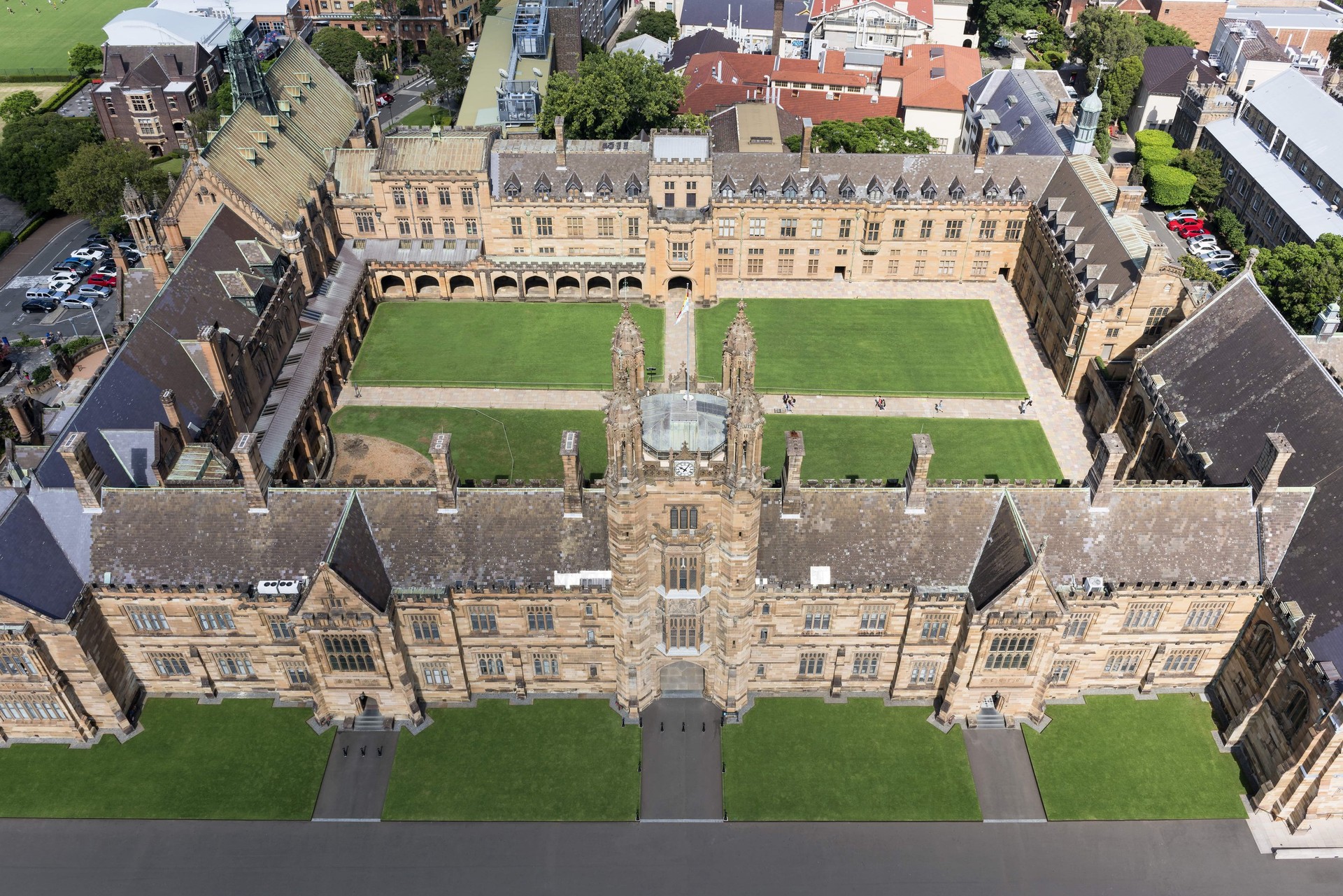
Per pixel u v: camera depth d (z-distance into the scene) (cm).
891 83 19825
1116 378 12244
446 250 14650
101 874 7519
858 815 7912
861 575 7994
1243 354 9756
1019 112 16788
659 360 13512
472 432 12169
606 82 16650
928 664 8444
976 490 8012
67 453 7650
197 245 11431
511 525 7988
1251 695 8088
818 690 8806
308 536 8044
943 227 14688
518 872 7550
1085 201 13488
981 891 7431
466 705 8706
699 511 7206
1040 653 7888
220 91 19238
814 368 13350
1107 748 8344
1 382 12800
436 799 8006
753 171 14612
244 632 8244
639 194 14212
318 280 13600
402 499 8025
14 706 8138
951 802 7988
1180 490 8125
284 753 8319
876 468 11569
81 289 14812
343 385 13025
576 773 8181
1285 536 8119
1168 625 8256
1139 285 11638
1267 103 17412
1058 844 7712
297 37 16400
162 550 8069
